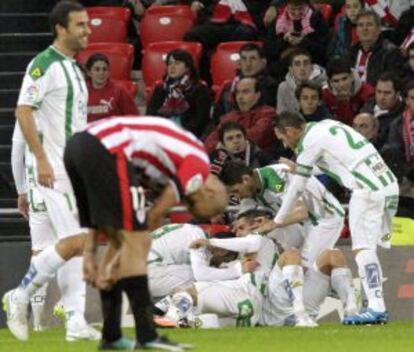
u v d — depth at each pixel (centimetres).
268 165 3431
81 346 2320
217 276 3106
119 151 1970
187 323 3062
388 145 3647
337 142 2992
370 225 2992
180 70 4053
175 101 4053
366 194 2984
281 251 3167
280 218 3045
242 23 4556
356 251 3006
